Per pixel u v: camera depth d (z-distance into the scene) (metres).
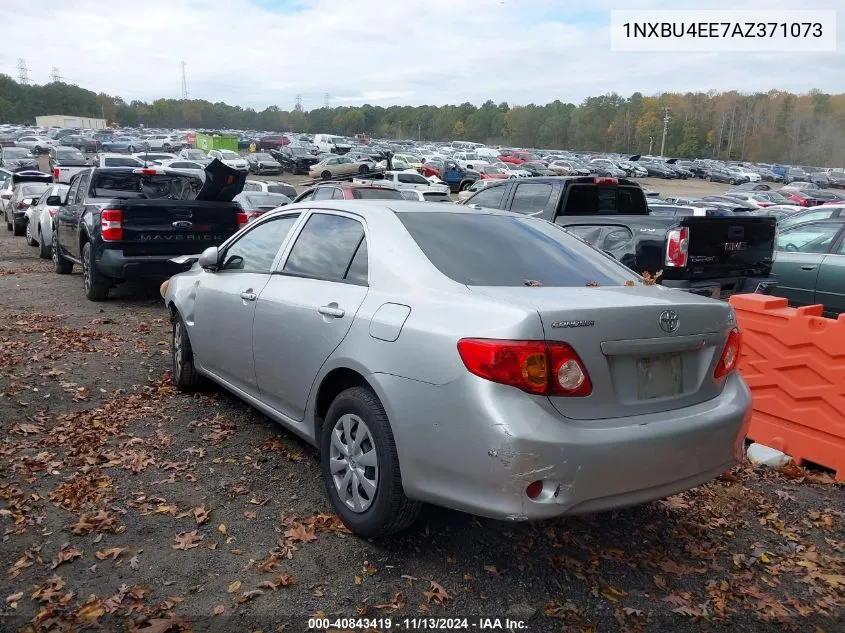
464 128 180.75
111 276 9.22
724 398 3.54
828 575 3.55
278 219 4.88
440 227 3.97
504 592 3.24
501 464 2.89
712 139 139.75
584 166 69.31
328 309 3.82
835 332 4.68
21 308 9.01
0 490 3.97
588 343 3.03
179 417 5.25
